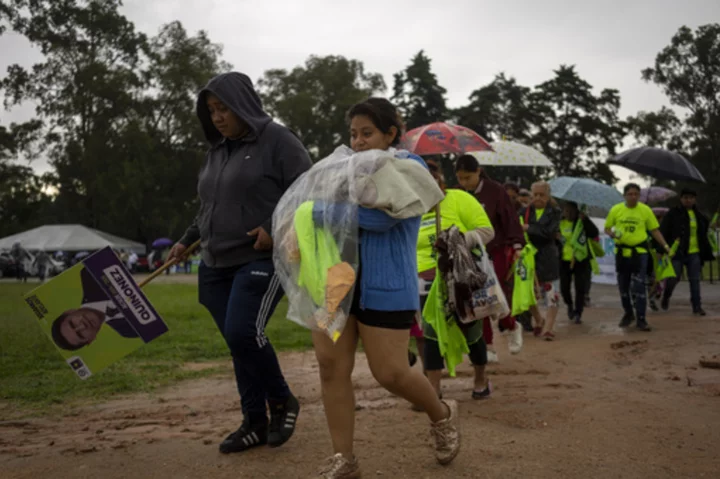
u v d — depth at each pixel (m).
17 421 5.18
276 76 69.69
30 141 58.41
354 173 3.35
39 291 4.15
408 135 9.70
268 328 10.58
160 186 58.72
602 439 4.25
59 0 59.03
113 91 57.09
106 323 4.21
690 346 8.09
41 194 59.94
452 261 4.82
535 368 6.92
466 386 6.17
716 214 20.06
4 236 63.16
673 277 12.27
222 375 6.99
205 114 4.50
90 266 4.18
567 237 11.28
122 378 6.72
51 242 47.81
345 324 3.41
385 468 3.78
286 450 4.18
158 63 59.88
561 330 10.41
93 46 61.16
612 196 15.09
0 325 11.38
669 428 4.48
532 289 8.85
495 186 7.14
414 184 3.42
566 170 76.50
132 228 61.88
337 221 3.36
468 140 9.66
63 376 6.90
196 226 4.68
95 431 4.82
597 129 75.19
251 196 4.23
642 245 10.20
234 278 4.26
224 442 4.18
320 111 68.19
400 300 3.45
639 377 6.27
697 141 75.56
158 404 5.71
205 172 4.46
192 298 17.34
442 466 3.79
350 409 3.53
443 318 4.96
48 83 59.50
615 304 14.26
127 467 3.93
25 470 3.92
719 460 3.85
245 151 4.29
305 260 3.34
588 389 5.78
